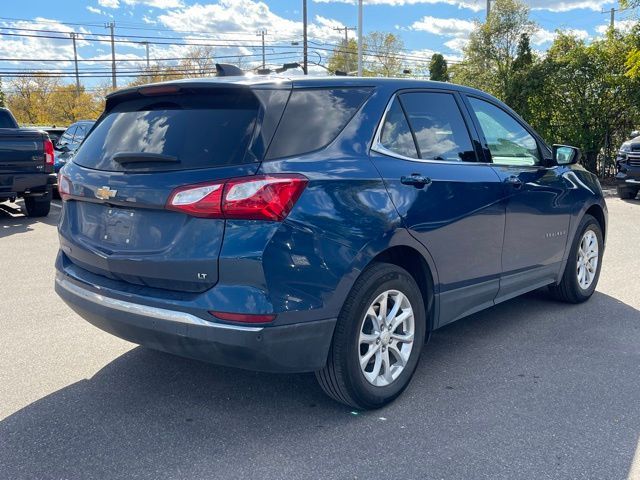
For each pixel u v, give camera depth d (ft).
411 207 11.53
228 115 10.41
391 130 11.96
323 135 10.75
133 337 10.75
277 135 10.11
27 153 34.19
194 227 9.80
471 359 14.05
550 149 17.08
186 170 10.02
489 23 74.59
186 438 10.59
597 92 62.80
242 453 10.08
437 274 12.46
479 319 16.94
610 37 63.00
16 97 222.89
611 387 12.49
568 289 17.79
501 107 15.58
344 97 11.43
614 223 34.45
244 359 9.78
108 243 11.13
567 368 13.48
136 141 11.16
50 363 13.85
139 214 10.55
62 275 12.36
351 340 10.70
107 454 10.08
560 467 9.58
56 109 227.81
